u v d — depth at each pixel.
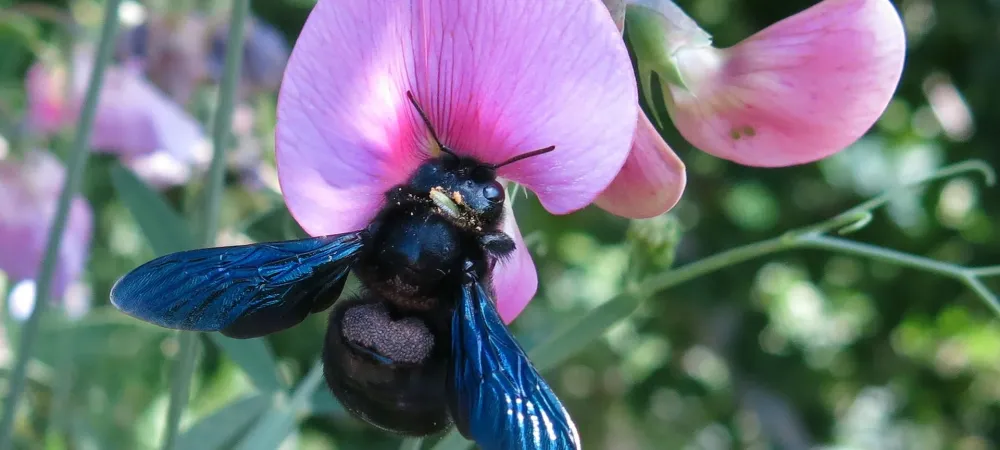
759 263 0.52
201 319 0.20
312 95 0.19
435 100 0.20
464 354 0.20
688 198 0.51
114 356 0.30
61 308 0.30
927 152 0.53
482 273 0.21
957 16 0.44
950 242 0.51
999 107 0.46
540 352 0.22
